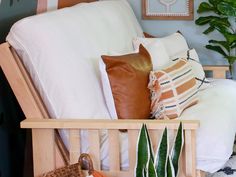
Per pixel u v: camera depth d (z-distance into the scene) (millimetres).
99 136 1879
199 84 2629
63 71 1946
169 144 1800
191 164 1778
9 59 1849
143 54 2277
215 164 1850
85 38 2197
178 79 2250
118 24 2674
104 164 1911
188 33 3455
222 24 3164
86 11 2418
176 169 1727
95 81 2104
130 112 2025
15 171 2127
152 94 2152
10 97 2096
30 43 1896
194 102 2352
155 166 1713
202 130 1925
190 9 3404
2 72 2016
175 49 2850
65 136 1922
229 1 3057
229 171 2479
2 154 1990
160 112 2152
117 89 2018
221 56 3445
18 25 1892
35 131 1868
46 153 1881
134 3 3441
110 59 2012
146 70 2158
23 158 2223
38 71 1916
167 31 3469
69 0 2777
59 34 2018
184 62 2451
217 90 2617
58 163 1900
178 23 3447
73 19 2209
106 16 2596
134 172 1783
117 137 1833
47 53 1916
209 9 3246
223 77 2994
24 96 1876
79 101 1957
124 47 2588
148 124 1773
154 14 3439
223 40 3434
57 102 1922
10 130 2080
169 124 1754
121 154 1877
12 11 2131
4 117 2018
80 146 1877
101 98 2098
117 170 1860
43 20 1991
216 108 2254
